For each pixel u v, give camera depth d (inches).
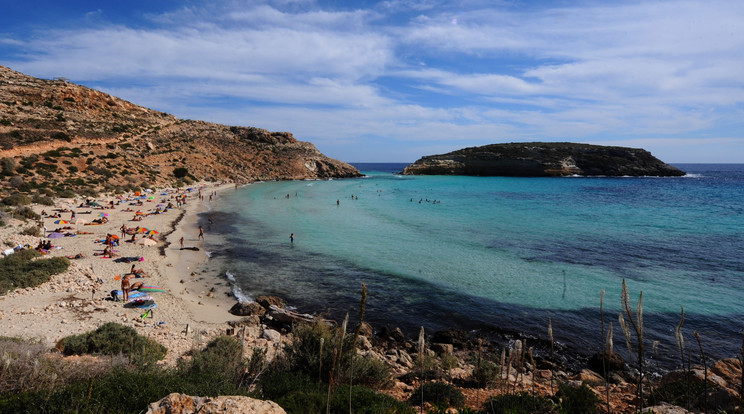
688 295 938.1
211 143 5255.9
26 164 2402.8
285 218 2132.1
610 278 1079.0
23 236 1206.3
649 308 862.5
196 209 2388.0
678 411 264.4
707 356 662.5
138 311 761.0
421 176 6633.9
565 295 957.2
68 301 756.6
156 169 3528.5
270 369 427.8
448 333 759.1
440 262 1249.4
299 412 281.3
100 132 3777.1
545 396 344.8
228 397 211.5
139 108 5644.7
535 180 5502.0
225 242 1520.7
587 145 6978.4
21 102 3737.7
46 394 266.4
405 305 908.0
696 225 1898.4
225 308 863.1
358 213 2341.3
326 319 816.9
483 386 455.2
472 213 2347.4
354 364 420.5
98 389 276.8
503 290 992.9
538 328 790.5
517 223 1974.7
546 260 1267.2
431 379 485.7
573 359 671.1
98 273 986.7
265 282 1055.6
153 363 422.6
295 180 5162.4
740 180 5649.6
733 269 1152.8
